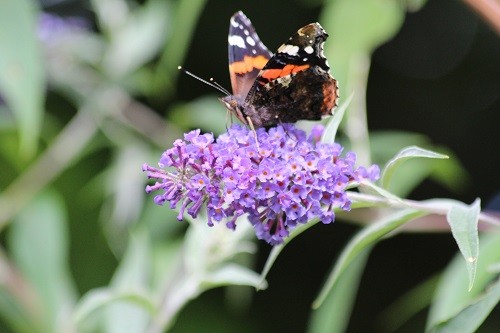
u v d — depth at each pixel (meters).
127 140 0.83
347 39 0.77
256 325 0.95
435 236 0.97
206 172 0.68
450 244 0.97
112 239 0.83
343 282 0.75
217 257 0.74
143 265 0.78
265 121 0.72
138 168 0.82
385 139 0.81
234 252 0.74
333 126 0.69
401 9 0.78
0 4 0.74
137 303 0.73
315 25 0.70
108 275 0.88
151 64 0.88
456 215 0.66
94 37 0.84
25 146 0.74
